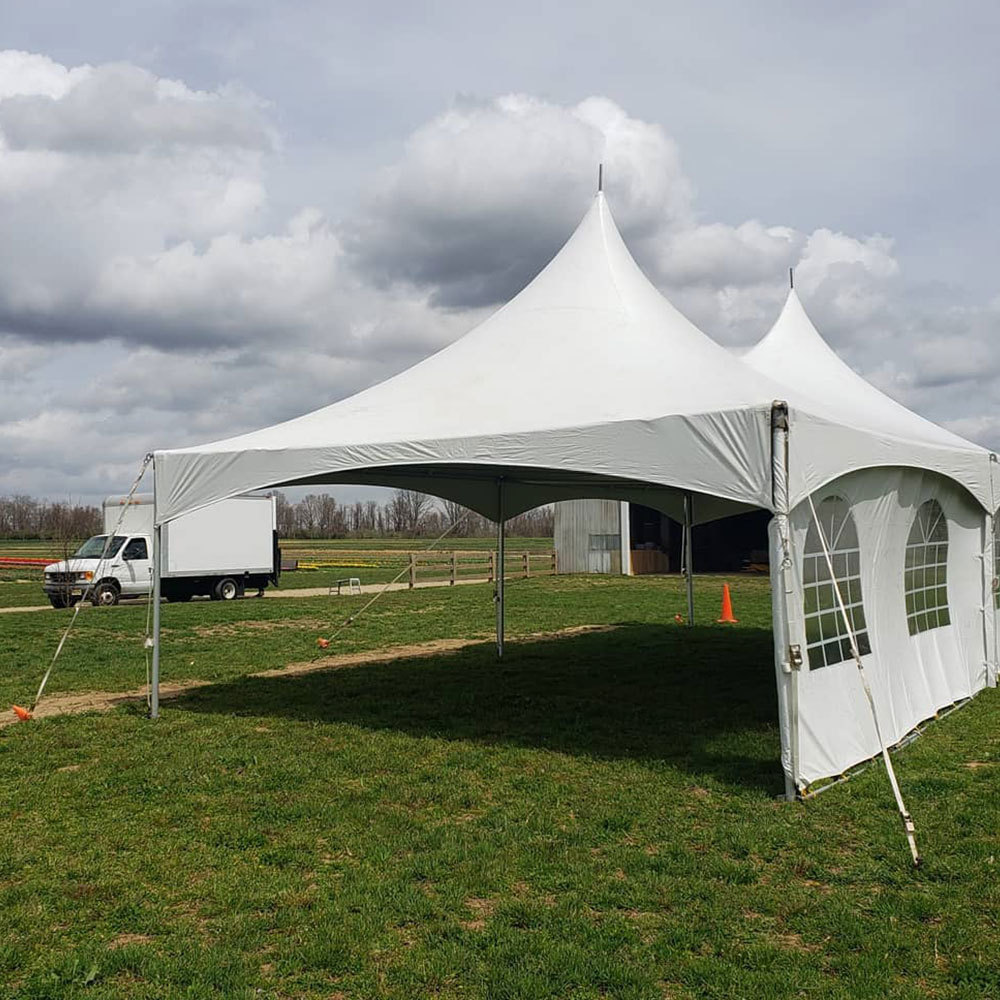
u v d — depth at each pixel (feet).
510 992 11.31
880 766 21.47
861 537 23.39
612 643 44.37
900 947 12.43
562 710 28.35
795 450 19.06
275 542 76.64
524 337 28.89
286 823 17.85
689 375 24.50
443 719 27.07
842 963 12.00
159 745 24.13
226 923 13.30
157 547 27.55
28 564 126.11
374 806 18.86
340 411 27.96
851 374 40.22
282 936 12.93
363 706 29.19
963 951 12.32
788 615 19.06
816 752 19.92
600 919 13.43
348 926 13.14
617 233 33.09
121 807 18.95
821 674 20.63
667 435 20.13
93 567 67.97
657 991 11.34
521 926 13.17
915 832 16.90
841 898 14.07
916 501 27.43
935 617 29.40
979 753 22.98
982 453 32.50
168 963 12.05
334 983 11.63
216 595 73.15
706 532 110.93
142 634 49.39
